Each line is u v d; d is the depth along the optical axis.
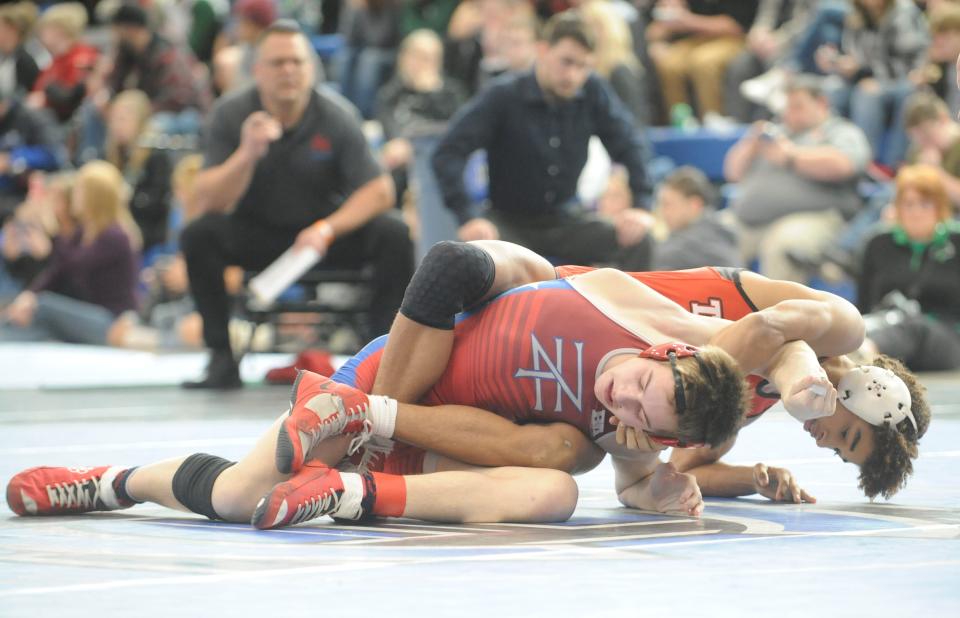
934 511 5.76
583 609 3.61
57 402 12.01
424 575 4.13
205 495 5.37
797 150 17.23
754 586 3.94
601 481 7.01
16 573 4.19
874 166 18.36
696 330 5.51
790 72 19.14
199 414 10.59
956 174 16.09
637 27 21.38
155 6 24.94
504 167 13.56
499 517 5.38
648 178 13.84
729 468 6.27
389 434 5.54
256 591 3.87
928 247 14.67
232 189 12.42
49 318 20.36
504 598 3.76
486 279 5.69
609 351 5.43
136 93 22.47
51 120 24.95
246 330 17.41
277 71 12.45
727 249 15.67
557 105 13.36
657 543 4.82
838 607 3.64
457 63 21.09
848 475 6.98
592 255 13.74
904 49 18.77
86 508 5.64
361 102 22.69
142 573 4.18
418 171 15.90
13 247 21.17
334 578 4.08
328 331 17.05
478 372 5.64
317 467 5.30
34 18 26.84
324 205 12.95
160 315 20.39
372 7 22.83
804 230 16.98
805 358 5.28
